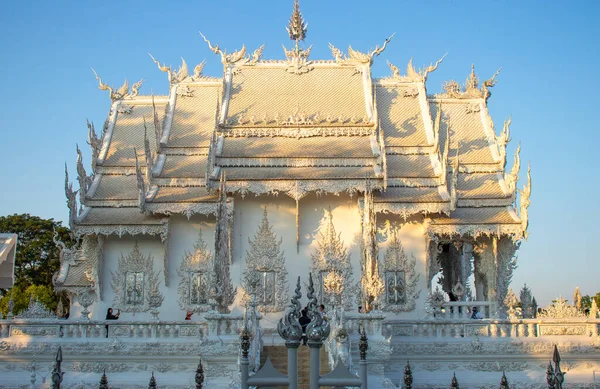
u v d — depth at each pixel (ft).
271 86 154.61
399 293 134.21
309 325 45.14
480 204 140.05
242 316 99.09
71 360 106.83
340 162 136.87
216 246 110.42
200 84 157.79
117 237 138.41
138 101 158.92
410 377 51.03
